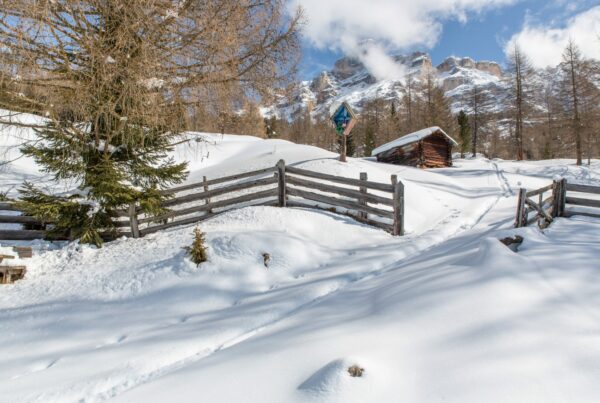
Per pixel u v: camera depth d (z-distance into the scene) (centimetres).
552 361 253
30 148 741
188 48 730
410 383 250
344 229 776
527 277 377
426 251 666
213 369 321
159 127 795
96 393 319
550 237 586
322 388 252
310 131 7650
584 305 326
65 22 623
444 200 1317
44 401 310
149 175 836
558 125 3394
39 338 448
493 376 244
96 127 721
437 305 357
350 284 529
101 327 469
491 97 7856
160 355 371
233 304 512
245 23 762
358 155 6775
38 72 632
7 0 529
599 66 2969
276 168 879
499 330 297
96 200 793
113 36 647
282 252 636
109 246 795
